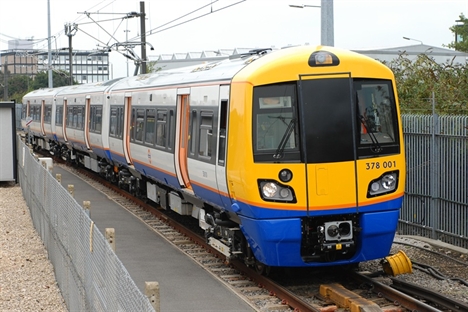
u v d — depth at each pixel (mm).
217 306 8438
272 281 9242
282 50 9250
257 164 8641
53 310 9180
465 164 11320
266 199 8633
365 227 8914
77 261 7973
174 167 12453
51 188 11414
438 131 11961
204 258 11367
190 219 15312
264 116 8734
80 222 7695
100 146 20750
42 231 13555
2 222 16359
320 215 8719
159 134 13594
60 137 28922
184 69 13586
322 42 12539
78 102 24844
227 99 9453
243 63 9555
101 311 6230
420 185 12539
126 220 15195
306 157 8688
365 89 9047
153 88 14336
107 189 20969
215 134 9984
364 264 10500
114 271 5496
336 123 8812
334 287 8727
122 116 17703
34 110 36656
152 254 11586
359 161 8836
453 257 10875
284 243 8711
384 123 9102
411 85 15477
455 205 11602
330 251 9008
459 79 14484
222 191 9773
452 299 8023
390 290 8562
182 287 9383
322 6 12492
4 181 23844
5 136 23250
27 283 10672
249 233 9070
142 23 27625
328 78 8875
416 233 12703
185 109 11977
